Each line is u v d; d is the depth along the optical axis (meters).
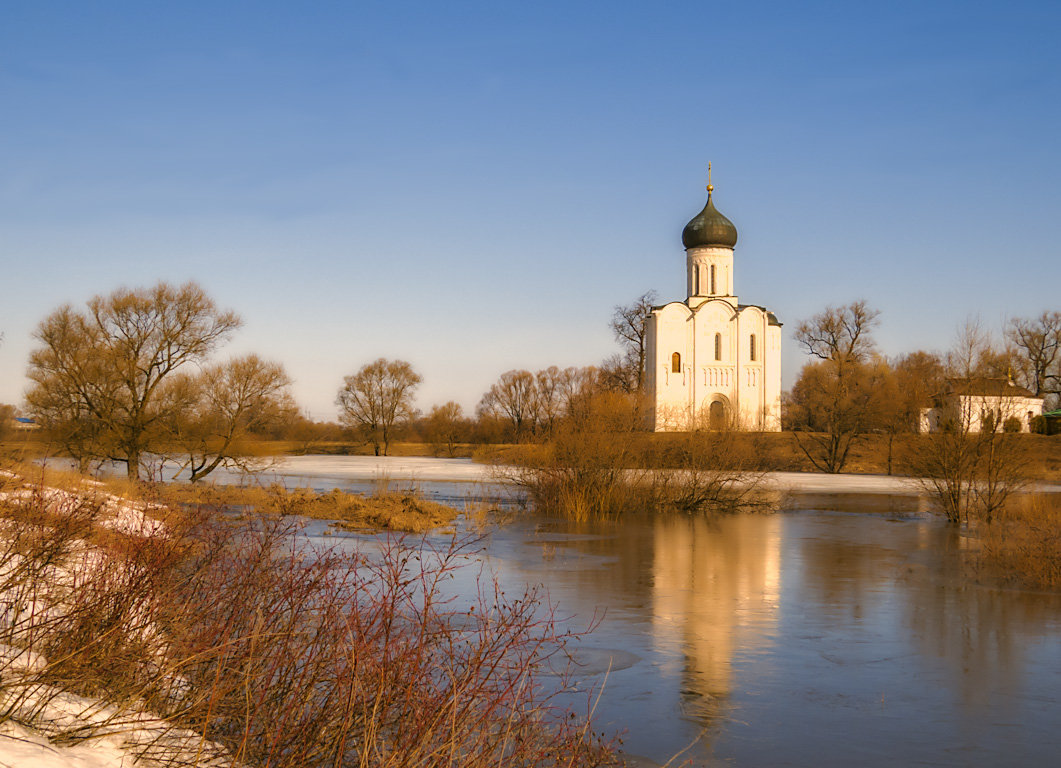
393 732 6.19
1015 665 12.43
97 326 42.72
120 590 7.02
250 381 43.91
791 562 21.92
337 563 9.82
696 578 19.28
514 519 31.77
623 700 10.61
